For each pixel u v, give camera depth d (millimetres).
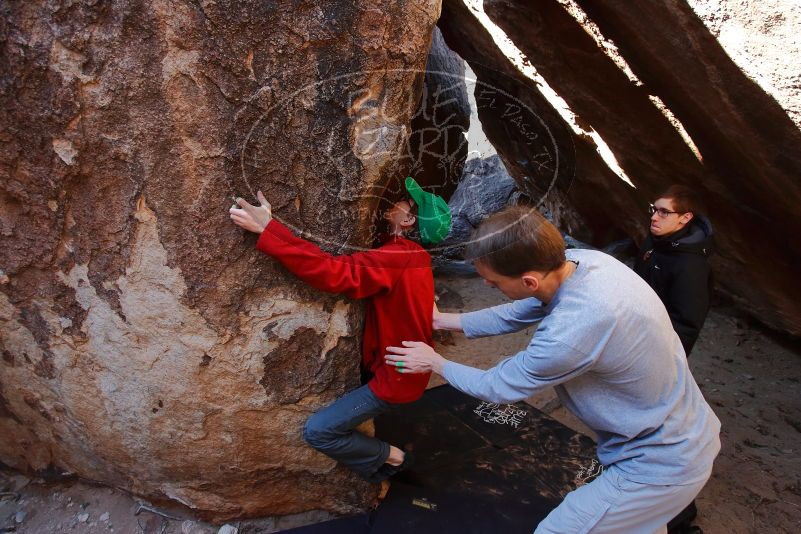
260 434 2020
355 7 1507
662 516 1609
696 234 2223
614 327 1426
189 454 2045
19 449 2299
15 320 1933
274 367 1911
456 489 2424
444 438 2764
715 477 2711
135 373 1909
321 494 2246
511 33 3484
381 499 2357
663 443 1542
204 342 1832
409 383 1901
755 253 3324
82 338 1901
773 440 2975
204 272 1747
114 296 1811
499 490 2436
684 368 1585
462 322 2014
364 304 1944
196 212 1684
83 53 1521
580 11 2865
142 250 1737
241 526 2244
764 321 3875
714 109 2604
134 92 1561
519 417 2939
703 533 2391
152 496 2221
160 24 1493
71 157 1638
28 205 1727
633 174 3805
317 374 1958
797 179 2549
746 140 2586
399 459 2176
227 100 1569
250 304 1814
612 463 1645
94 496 2307
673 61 2572
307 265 1651
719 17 2262
